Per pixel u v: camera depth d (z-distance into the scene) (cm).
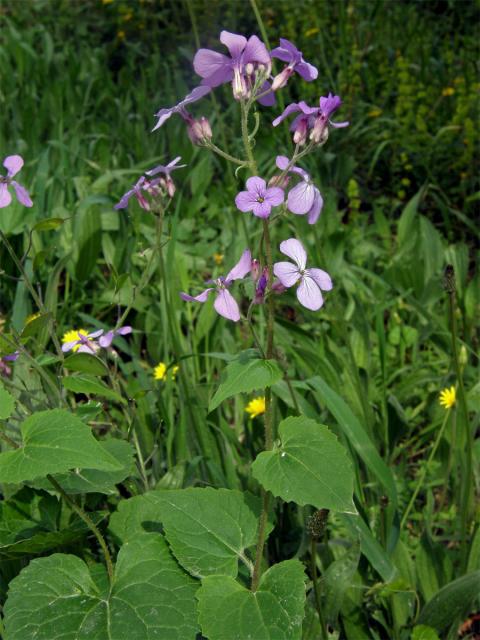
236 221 82
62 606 34
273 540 47
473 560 45
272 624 32
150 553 37
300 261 33
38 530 42
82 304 71
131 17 153
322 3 138
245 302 75
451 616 41
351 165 99
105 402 60
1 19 164
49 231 76
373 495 52
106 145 95
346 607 43
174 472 46
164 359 61
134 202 77
